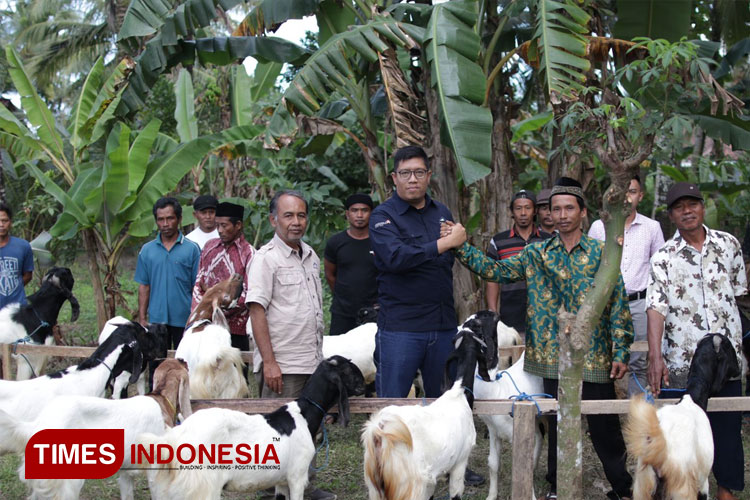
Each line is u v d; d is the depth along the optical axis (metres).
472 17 5.96
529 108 12.25
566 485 3.57
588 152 3.59
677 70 3.46
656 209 10.34
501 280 4.30
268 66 11.20
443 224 3.96
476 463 5.36
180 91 11.01
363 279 6.13
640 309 5.47
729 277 4.27
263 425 3.60
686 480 3.61
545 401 3.92
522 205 5.75
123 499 3.92
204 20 6.82
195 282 5.86
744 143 7.00
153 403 3.84
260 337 4.20
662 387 4.40
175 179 8.59
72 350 5.41
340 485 4.86
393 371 4.10
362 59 6.89
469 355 3.96
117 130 8.06
